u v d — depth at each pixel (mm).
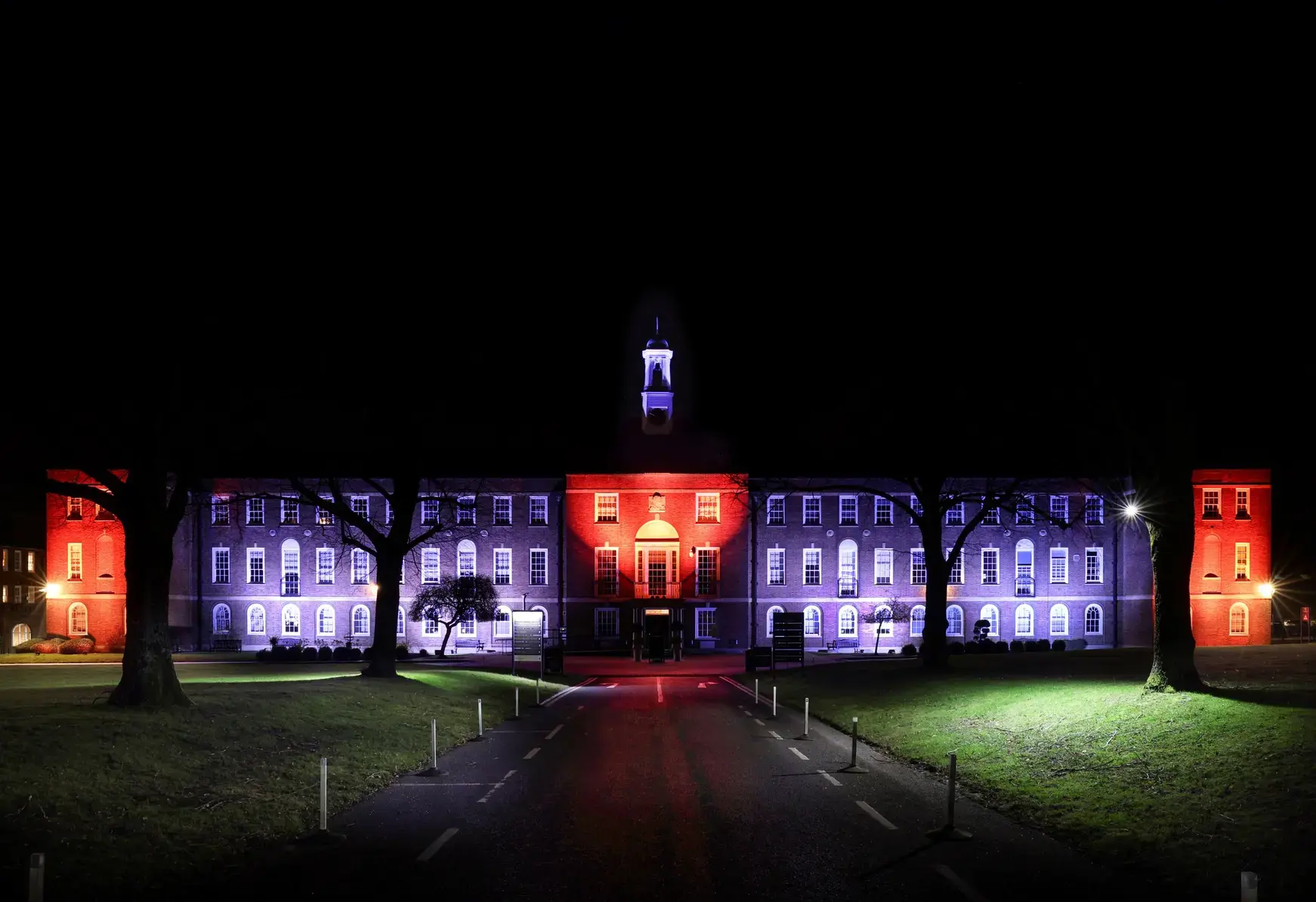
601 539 77250
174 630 75062
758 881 12922
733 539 77688
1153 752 19641
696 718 33781
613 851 14469
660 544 77312
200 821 15938
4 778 16438
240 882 13008
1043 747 22047
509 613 76188
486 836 15500
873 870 13438
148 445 26000
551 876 13141
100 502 25734
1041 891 12523
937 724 27734
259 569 76000
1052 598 78812
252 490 76188
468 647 75688
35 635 84875
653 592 77062
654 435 81438
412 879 13070
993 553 78688
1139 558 79312
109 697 26125
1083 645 78062
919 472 45656
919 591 78000
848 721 32000
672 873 13281
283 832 15703
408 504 41125
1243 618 78562
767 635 77375
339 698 30422
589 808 17672
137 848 14312
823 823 16344
